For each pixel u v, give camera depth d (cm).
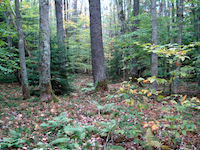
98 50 928
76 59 1927
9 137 327
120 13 1038
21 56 724
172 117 260
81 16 1927
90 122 466
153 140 294
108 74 1833
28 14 1341
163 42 1024
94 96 816
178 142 356
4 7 921
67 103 677
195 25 1031
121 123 328
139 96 765
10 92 962
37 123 444
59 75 862
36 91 846
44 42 675
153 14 764
